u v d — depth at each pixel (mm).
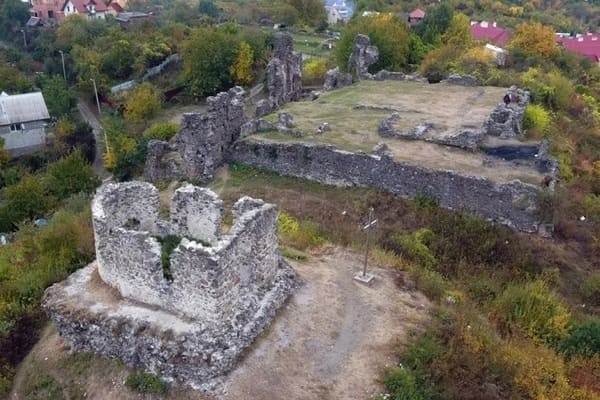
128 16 106062
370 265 25234
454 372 19172
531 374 19234
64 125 63250
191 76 67250
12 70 77938
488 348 20281
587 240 29031
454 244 28203
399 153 33375
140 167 48062
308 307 21672
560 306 23406
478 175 30062
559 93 46500
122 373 19156
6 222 39844
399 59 59344
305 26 95688
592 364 20578
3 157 59344
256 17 101375
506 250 27688
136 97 62375
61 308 20109
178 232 23016
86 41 87438
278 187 34094
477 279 26172
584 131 42969
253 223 20000
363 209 31078
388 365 19203
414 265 26172
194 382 18266
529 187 28469
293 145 34531
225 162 37656
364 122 39719
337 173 33344
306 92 55156
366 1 98062
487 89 47438
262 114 44625
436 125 37562
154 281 19328
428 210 30266
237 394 17891
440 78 53438
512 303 23375
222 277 18375
